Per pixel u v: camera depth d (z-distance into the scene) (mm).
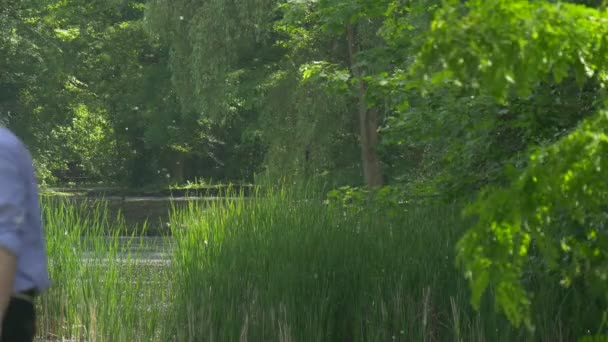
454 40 3998
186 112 46938
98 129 78562
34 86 68375
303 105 41469
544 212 4355
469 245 4359
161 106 72750
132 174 77750
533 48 4113
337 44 42594
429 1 11758
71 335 12805
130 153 77188
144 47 73750
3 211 4516
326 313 12070
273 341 11914
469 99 9969
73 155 77000
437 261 12195
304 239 12578
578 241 5113
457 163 11086
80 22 71438
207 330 11883
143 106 73562
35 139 68812
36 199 4848
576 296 9891
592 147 4141
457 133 10555
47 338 12867
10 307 4738
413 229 12727
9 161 4582
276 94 43000
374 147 41844
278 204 13461
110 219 54562
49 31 69438
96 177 91938
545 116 9531
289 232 12672
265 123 43562
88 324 12734
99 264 13281
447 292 11992
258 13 41812
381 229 12797
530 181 4277
